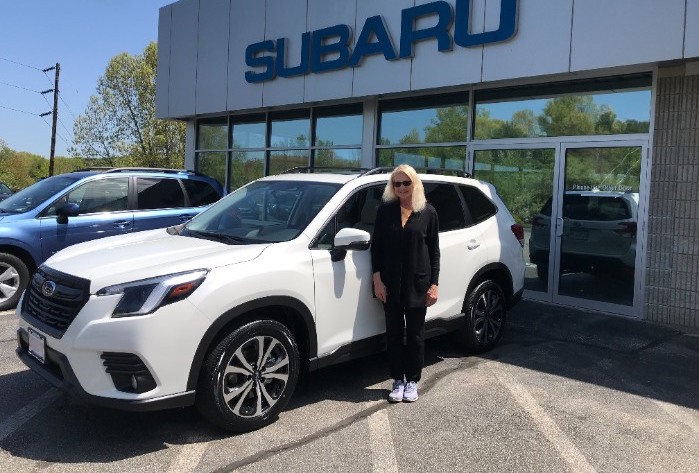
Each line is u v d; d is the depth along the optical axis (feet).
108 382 10.99
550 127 26.16
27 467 10.85
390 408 14.10
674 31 20.39
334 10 31.63
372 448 11.92
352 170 17.46
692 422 13.71
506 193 27.63
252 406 12.48
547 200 26.27
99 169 26.53
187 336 11.26
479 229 18.21
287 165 38.01
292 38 33.99
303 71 33.12
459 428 13.01
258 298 12.28
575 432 12.98
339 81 31.63
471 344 18.20
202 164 44.65
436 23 27.22
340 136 34.68
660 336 21.13
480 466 11.30
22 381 15.16
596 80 24.68
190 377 11.39
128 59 120.88
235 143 41.96
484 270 18.11
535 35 23.89
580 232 25.22
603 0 21.98
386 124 32.32
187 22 41.47
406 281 14.08
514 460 11.58
